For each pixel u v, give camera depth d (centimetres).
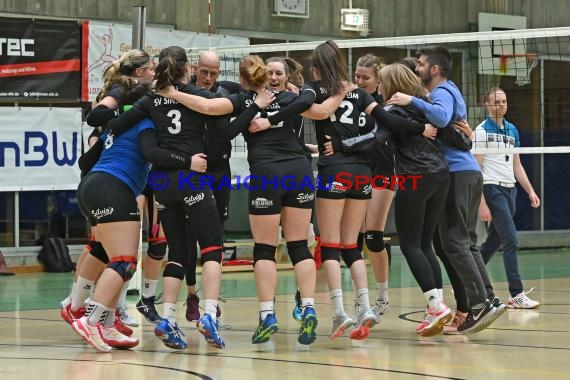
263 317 852
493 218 1191
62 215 1788
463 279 938
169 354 837
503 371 740
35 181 1731
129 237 850
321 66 881
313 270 857
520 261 1933
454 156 940
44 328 1020
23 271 1736
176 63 845
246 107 862
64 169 1758
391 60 2084
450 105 919
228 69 1734
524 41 2169
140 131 848
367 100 896
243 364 779
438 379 706
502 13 2200
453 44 2136
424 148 913
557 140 2225
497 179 1184
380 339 927
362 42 1349
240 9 1942
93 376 721
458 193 932
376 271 1020
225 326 1029
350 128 884
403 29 2111
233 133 838
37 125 1731
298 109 849
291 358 811
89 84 1766
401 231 924
